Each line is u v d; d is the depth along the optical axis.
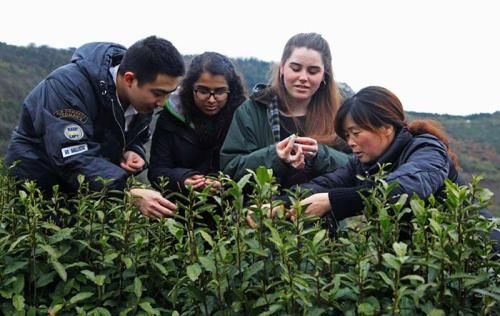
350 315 1.91
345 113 2.87
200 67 3.84
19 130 3.41
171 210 2.56
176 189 3.66
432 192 2.49
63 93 3.15
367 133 2.79
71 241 2.29
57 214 2.63
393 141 2.82
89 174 2.97
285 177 3.46
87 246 2.24
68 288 2.21
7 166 3.22
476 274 1.95
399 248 1.79
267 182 2.07
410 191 2.35
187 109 3.94
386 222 1.95
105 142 3.42
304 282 1.84
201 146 4.02
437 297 1.88
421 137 2.76
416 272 2.02
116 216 2.42
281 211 2.15
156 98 3.25
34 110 3.23
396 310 1.79
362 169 3.01
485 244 1.98
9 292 2.14
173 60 3.18
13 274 2.23
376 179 2.25
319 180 3.11
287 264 1.90
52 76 3.24
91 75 3.26
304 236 2.10
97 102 3.30
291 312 1.92
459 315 1.89
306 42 3.72
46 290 2.33
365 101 2.80
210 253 2.05
